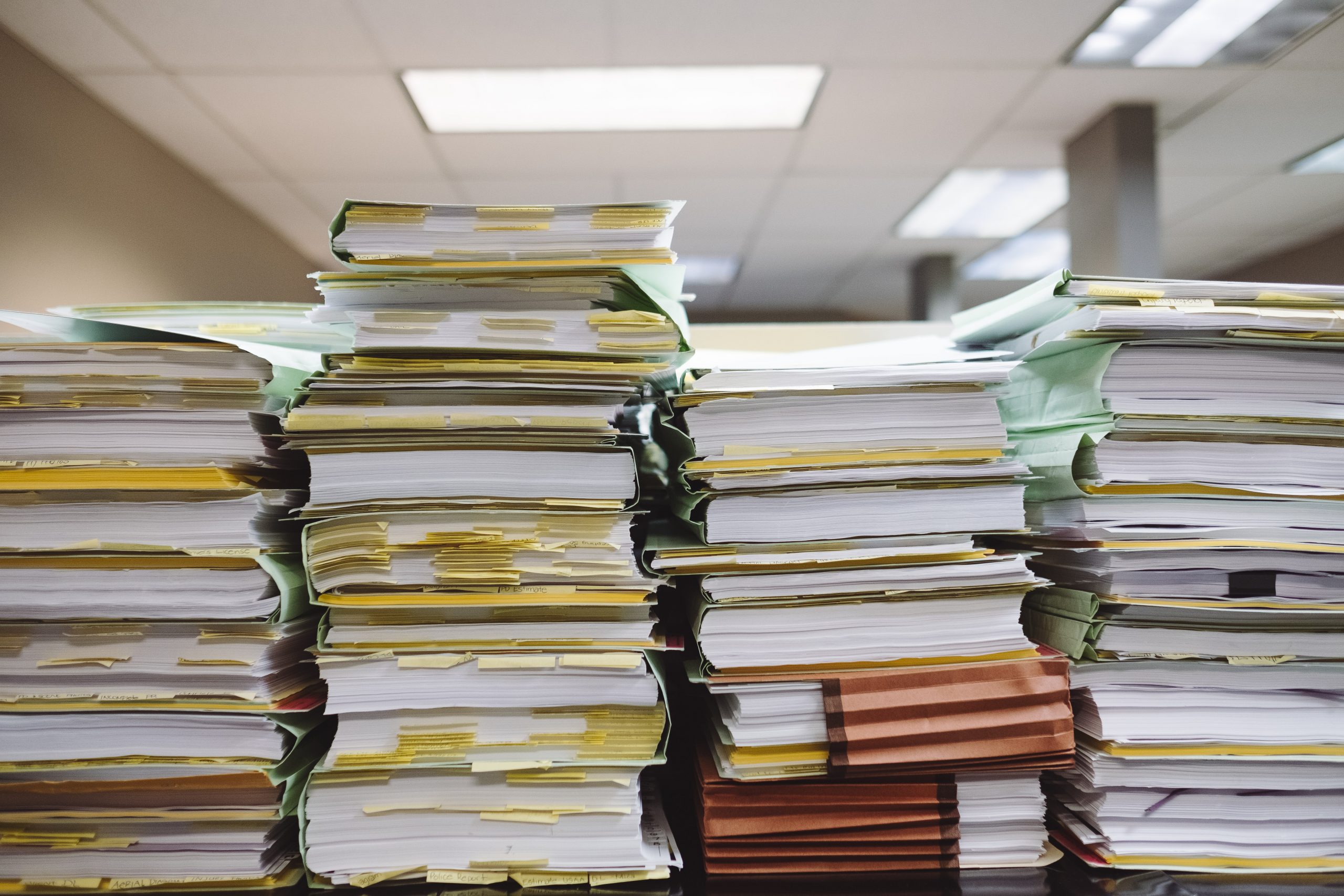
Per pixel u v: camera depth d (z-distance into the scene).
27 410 0.49
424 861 0.49
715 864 0.51
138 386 0.49
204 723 0.49
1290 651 0.52
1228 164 3.57
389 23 2.30
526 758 0.49
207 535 0.49
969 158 3.37
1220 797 0.52
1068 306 0.54
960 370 0.51
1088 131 3.12
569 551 0.50
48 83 2.49
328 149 3.16
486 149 3.17
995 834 0.52
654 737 0.50
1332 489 0.52
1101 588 0.53
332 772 0.49
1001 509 0.53
